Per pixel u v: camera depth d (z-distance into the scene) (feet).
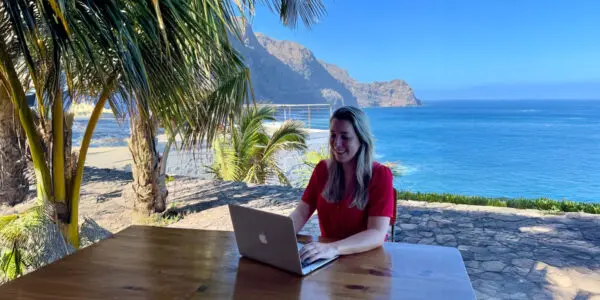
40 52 7.08
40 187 9.38
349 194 6.77
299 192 22.84
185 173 30.78
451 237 15.44
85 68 8.40
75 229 10.00
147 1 7.14
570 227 16.52
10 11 6.10
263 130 27.12
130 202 18.28
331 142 6.86
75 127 14.74
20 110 8.60
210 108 12.67
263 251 5.34
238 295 4.48
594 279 11.60
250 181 26.50
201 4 8.38
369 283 4.80
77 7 6.55
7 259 8.23
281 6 12.01
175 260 5.55
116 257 5.65
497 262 12.94
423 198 22.25
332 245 5.69
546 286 11.21
